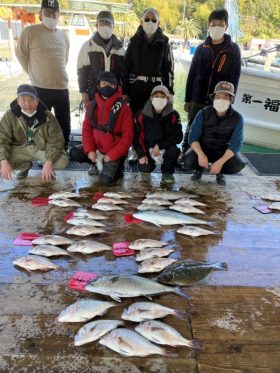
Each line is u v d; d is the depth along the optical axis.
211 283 1.96
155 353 1.48
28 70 3.93
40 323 1.65
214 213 2.83
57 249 2.19
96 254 2.22
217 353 1.51
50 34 3.80
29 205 2.86
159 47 3.51
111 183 3.33
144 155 3.47
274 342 1.59
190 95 4.09
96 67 3.71
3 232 2.44
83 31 8.55
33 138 3.26
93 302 1.72
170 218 2.62
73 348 1.52
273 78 5.18
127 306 1.79
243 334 1.62
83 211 2.70
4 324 1.64
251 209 2.92
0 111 6.34
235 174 3.78
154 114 3.32
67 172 3.62
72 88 7.81
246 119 5.74
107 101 3.18
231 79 3.76
